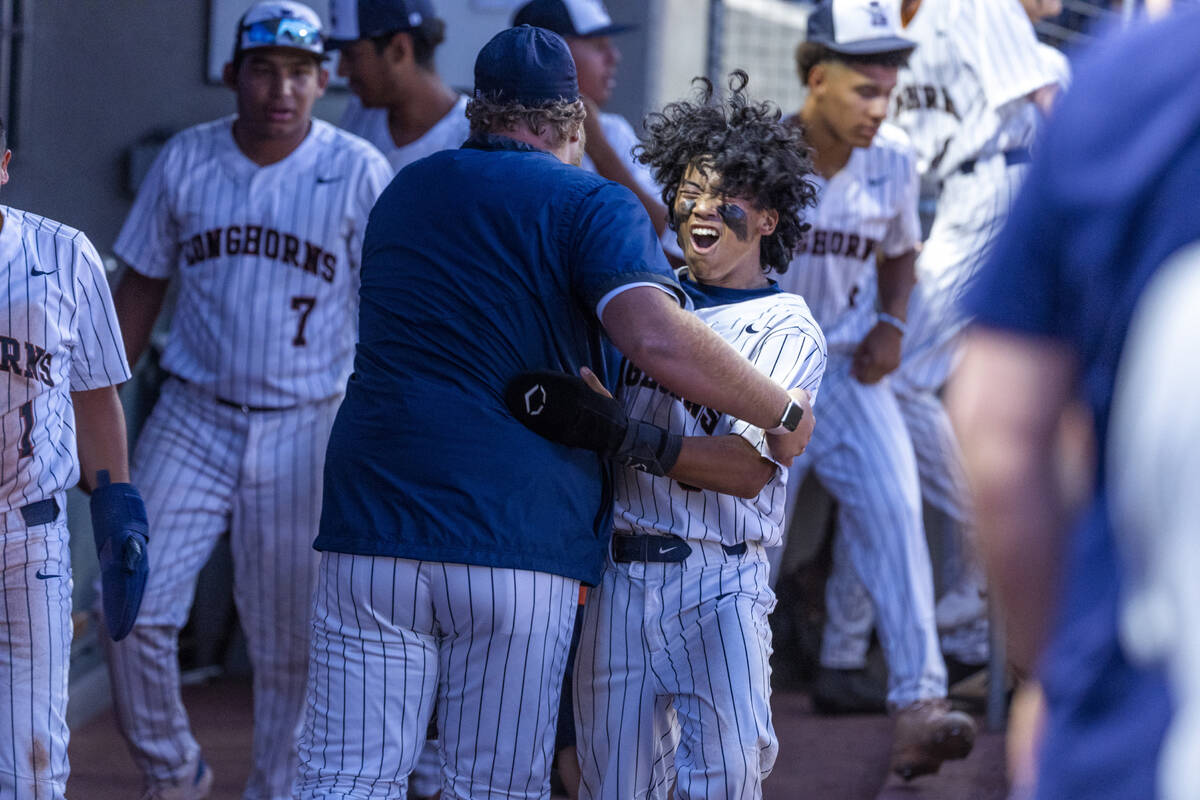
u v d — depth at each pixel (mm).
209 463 15570
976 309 4969
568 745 13375
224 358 15438
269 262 15453
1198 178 4531
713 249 11250
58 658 10789
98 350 11320
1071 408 4887
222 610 21906
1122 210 4617
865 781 17297
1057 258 4816
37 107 21078
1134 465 4566
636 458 10164
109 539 11508
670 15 23953
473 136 10852
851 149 17812
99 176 22297
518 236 10141
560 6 17547
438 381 10195
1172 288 4508
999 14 19000
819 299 18172
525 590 10094
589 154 16906
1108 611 4730
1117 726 4645
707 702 10555
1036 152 4945
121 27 22406
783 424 10266
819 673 20594
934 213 23000
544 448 10148
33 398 10578
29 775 10516
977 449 4945
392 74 17312
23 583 10625
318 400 15711
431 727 11109
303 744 10633
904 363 20188
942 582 22250
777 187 11219
